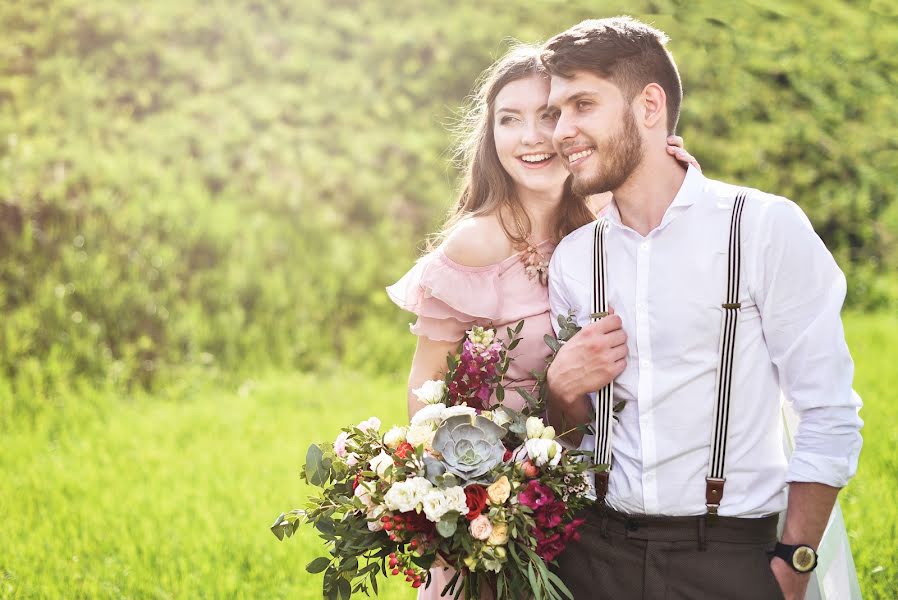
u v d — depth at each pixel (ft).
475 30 52.90
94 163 39.96
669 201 9.38
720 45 54.19
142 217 38.52
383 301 39.78
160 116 44.27
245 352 35.76
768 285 8.83
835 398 8.66
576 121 9.27
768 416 9.04
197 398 32.14
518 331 10.29
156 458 24.09
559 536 9.34
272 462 23.48
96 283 35.32
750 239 8.90
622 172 9.27
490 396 10.55
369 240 42.29
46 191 37.86
